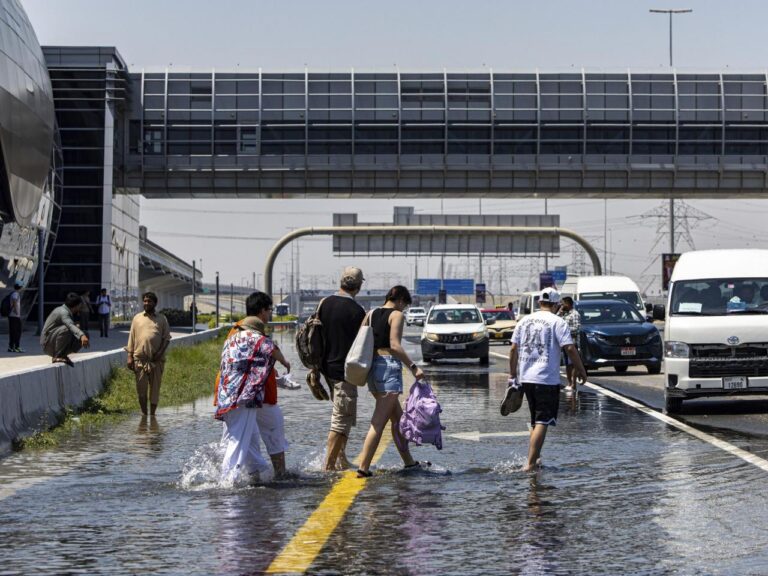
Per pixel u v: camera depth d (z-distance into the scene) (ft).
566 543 29.40
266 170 248.93
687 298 69.62
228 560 27.50
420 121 250.37
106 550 28.73
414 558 27.63
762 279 70.28
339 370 43.16
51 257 222.69
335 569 26.50
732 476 41.22
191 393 82.79
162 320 68.08
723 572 26.18
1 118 153.28
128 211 254.88
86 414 64.49
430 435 42.37
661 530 31.09
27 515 33.73
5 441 49.57
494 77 252.21
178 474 42.50
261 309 41.06
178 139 247.91
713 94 253.44
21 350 117.80
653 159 252.83
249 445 40.65
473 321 134.62
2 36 155.84
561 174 253.03
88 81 230.48
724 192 255.70
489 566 26.78
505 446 51.06
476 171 252.42
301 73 250.78
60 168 213.05
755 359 66.13
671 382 67.21
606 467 43.73
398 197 258.78
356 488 38.45
